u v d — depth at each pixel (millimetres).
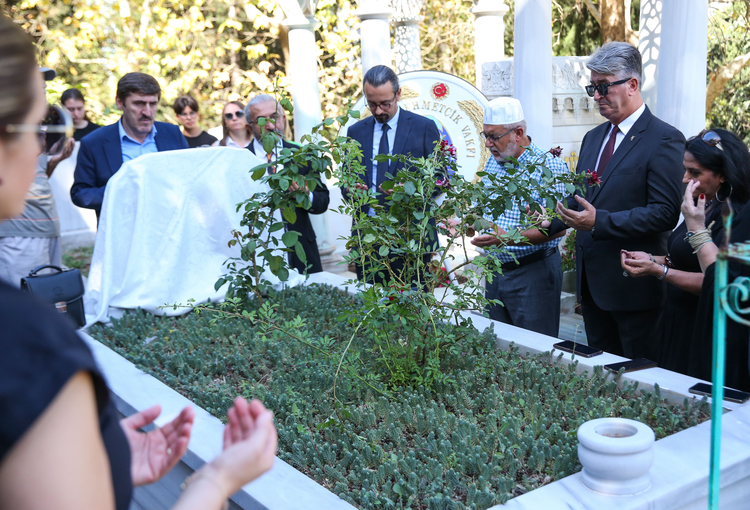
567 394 2684
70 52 10914
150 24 11547
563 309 5715
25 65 755
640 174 3178
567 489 1857
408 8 7930
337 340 3525
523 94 5031
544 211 3203
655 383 2562
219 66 12992
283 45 12156
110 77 12547
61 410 690
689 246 2857
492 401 2562
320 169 2996
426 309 2605
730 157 2578
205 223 4250
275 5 10562
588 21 11289
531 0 4871
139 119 4227
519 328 3441
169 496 2463
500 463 2143
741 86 9930
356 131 4234
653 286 3258
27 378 675
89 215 10008
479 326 3527
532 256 3543
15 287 762
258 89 12523
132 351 3443
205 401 2717
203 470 923
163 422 2521
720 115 10297
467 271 2957
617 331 3662
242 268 4133
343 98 12117
